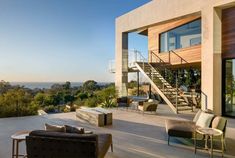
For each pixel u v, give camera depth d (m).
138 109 10.56
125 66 14.42
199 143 5.31
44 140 3.02
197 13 9.89
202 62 9.44
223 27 9.02
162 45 15.25
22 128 6.81
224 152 4.71
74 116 9.05
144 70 12.97
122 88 14.23
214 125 4.90
